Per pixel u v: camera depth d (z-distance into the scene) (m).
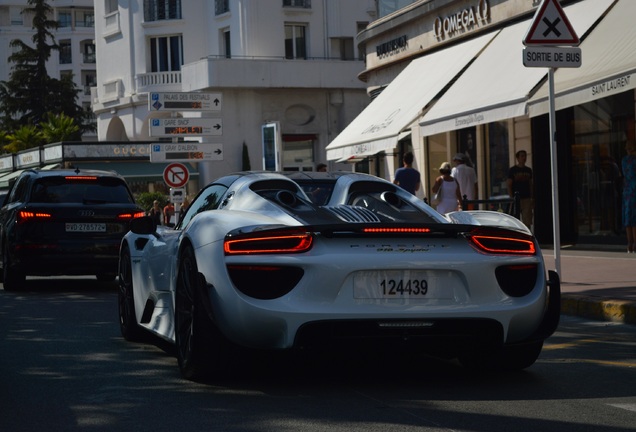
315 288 6.05
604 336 9.28
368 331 6.10
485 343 6.48
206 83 46.88
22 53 84.31
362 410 5.77
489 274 6.33
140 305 8.59
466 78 20.56
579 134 20.47
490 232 6.43
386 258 6.13
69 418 5.68
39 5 84.50
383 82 28.19
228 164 47.62
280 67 47.72
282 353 6.20
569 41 12.18
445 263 6.22
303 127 48.94
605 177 19.62
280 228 6.13
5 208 15.95
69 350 8.49
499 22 21.53
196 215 6.96
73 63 104.00
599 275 13.52
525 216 19.52
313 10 49.12
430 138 26.05
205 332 6.37
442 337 6.26
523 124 21.98
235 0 48.16
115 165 48.78
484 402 6.02
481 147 23.66
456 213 7.35
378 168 29.39
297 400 6.09
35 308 12.32
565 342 8.89
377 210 6.77
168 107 24.09
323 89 49.06
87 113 86.44
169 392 6.41
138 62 51.25
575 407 5.87
